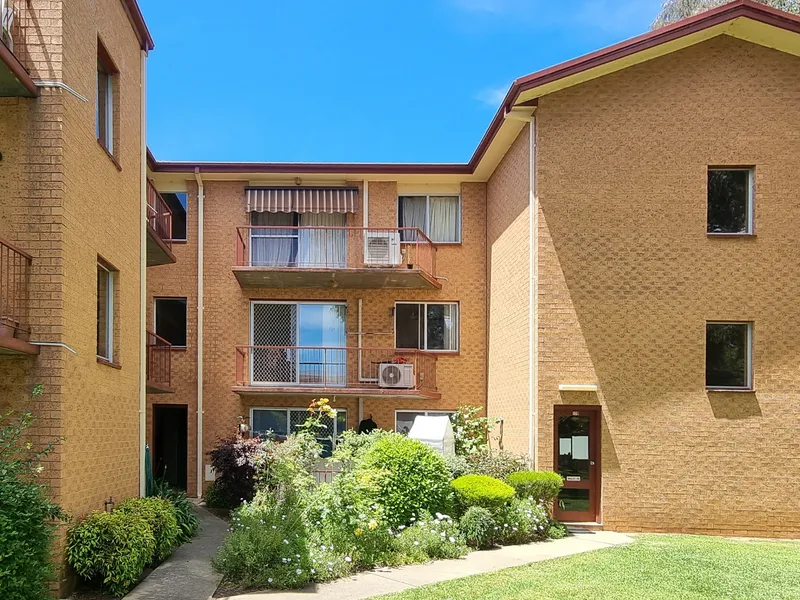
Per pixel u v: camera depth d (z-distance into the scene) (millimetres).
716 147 12562
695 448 12211
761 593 7562
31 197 7812
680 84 12656
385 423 16516
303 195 16750
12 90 7750
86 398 8500
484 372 16719
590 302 12461
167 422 16734
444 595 7457
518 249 13891
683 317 12391
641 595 7426
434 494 10820
